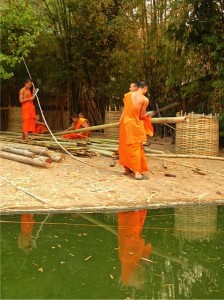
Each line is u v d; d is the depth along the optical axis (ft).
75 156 30.99
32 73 49.80
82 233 17.66
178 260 15.08
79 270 13.92
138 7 41.34
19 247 15.88
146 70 42.83
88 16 44.14
